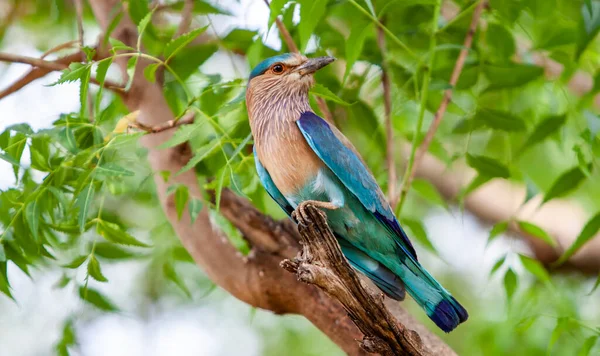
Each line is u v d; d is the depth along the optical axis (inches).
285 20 420.8
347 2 438.9
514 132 460.4
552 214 620.1
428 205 631.2
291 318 640.4
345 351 396.8
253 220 408.2
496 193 627.5
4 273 382.9
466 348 571.2
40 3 599.2
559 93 495.5
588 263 611.8
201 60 436.8
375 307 300.7
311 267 289.4
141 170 476.7
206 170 430.0
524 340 502.9
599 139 414.6
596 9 372.2
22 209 376.8
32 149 370.0
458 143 547.5
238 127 420.5
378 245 371.6
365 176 366.3
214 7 451.2
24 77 426.6
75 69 339.0
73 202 360.2
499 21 455.5
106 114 403.9
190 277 599.8
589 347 384.5
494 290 616.4
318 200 372.2
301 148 370.9
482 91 450.9
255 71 397.7
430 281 364.2
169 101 451.2
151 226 550.0
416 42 472.7
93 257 381.7
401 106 462.9
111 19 443.5
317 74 458.0
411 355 310.0
